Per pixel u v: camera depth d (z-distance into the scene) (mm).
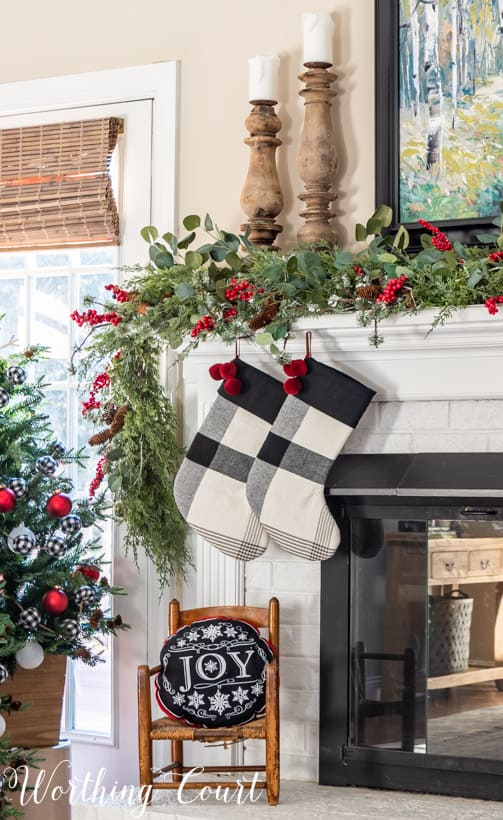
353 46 3008
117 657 3266
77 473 3375
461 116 2859
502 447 2738
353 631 2852
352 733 2846
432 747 2760
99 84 3295
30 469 2994
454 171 2859
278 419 2799
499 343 2650
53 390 3406
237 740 2756
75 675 3342
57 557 2904
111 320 2951
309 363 2787
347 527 2850
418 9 2900
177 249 2941
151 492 3045
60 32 3357
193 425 3143
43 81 3359
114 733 3266
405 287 2656
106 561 3174
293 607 2945
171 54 3229
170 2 3230
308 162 2936
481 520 2721
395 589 2811
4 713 2971
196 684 2742
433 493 2689
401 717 2795
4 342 3473
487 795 2691
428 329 2672
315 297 2701
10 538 2795
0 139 3430
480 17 2848
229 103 3160
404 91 2906
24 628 2887
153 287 2920
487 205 2832
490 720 2705
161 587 3117
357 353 2797
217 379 2842
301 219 3057
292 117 3078
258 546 2854
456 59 2867
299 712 2932
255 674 2748
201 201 3184
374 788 2805
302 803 2689
